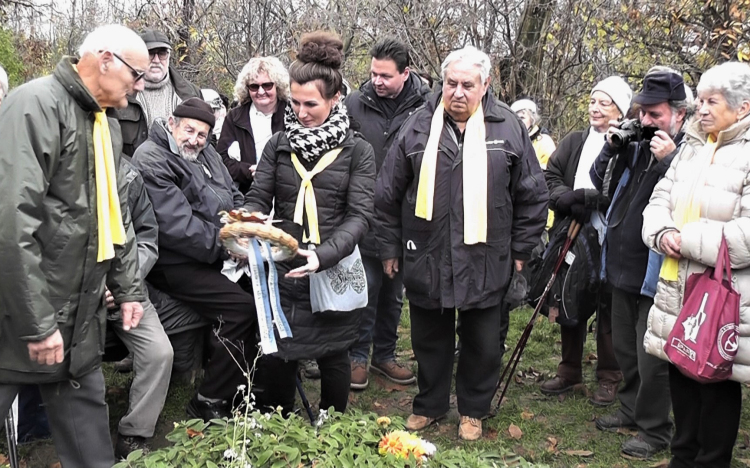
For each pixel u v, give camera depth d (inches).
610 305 154.0
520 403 159.3
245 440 92.5
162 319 136.6
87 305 96.6
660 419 133.4
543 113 271.1
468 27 277.9
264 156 127.4
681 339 105.4
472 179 126.6
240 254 113.7
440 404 145.3
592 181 141.2
